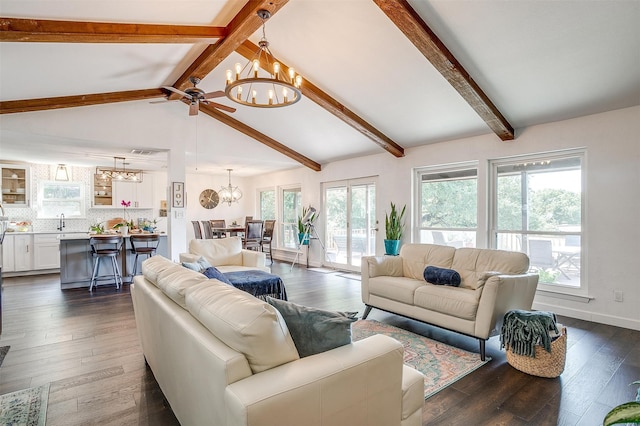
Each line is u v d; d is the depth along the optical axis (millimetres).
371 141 5797
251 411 1027
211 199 9742
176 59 3977
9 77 3395
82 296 4797
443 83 3830
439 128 4816
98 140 5062
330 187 7453
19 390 2277
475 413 2031
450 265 3701
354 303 4492
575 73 3230
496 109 3918
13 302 4480
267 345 1218
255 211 10070
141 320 2426
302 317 1459
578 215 3967
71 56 3264
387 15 2818
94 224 7723
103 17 2684
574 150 3969
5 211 6770
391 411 1464
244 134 6523
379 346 1452
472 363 2701
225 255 4699
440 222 5430
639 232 3455
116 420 1958
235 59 4195
